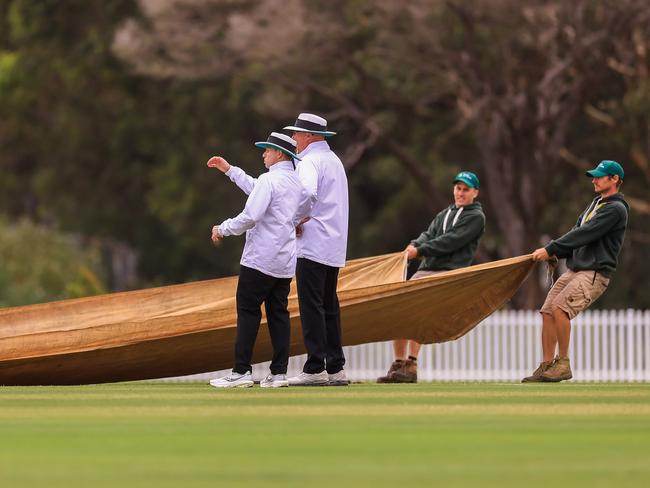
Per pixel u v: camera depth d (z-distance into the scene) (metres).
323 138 40.19
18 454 21.73
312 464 20.42
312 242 39.44
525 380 44.00
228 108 127.25
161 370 43.16
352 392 36.28
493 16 98.50
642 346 81.88
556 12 97.38
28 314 46.22
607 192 43.31
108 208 147.50
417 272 46.00
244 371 38.88
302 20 101.38
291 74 105.81
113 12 132.12
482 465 20.36
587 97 106.44
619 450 22.28
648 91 103.38
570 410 29.92
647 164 109.88
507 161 108.62
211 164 40.97
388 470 19.73
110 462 20.69
